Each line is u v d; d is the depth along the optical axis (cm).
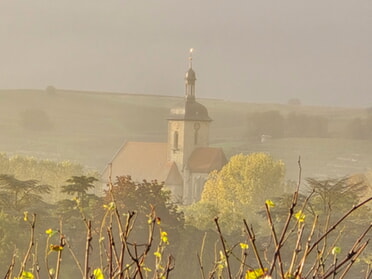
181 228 18412
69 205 16862
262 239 12006
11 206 18800
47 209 18262
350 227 13488
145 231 15550
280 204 15675
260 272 1298
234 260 10325
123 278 1389
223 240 1409
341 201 14688
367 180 19862
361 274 9531
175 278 17262
